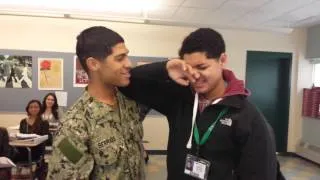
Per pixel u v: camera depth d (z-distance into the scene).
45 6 5.32
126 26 6.46
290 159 6.61
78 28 6.29
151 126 6.62
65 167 0.98
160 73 1.18
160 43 6.55
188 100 1.21
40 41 6.20
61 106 5.85
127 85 1.14
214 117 1.12
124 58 1.07
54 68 6.23
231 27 6.18
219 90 1.14
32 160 4.39
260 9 5.21
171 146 1.24
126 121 1.13
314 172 5.59
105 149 1.03
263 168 1.01
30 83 6.16
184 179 1.16
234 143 1.07
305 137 6.77
